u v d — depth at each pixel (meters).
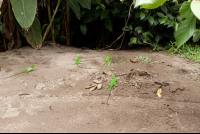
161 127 1.58
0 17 3.55
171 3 4.05
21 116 1.70
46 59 3.20
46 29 4.05
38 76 2.54
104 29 4.51
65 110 1.81
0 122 1.60
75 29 4.45
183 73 2.75
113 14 4.02
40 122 1.61
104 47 4.68
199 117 1.76
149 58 3.30
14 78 2.48
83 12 3.95
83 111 1.81
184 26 0.84
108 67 2.91
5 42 4.00
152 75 2.64
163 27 4.19
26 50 3.60
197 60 3.21
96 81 2.41
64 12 4.33
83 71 2.72
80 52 3.71
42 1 3.69
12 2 2.81
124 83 2.42
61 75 2.58
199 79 2.56
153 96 2.15
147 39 4.02
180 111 1.86
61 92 2.18
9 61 3.04
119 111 1.82
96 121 1.65
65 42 4.74
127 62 3.12
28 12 2.84
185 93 2.21
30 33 3.45
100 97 2.11
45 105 1.90
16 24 3.45
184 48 3.79
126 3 3.88
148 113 1.80
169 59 3.29
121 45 4.50
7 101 1.96
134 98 2.11
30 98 2.04
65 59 3.22
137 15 3.84
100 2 3.70
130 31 4.20
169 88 2.30
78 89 2.25
